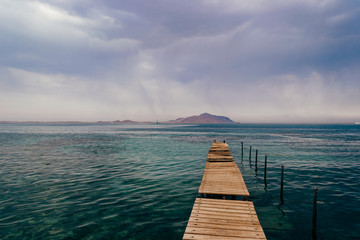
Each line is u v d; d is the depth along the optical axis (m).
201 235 7.16
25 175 19.92
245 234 7.20
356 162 27.30
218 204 9.53
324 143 52.81
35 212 11.64
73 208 12.21
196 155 32.31
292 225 10.52
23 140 61.25
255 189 16.33
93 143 52.16
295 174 21.02
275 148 42.31
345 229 10.14
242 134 96.06
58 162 26.62
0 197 13.95
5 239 8.98
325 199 14.01
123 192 14.98
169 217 11.15
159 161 27.28
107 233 9.56
